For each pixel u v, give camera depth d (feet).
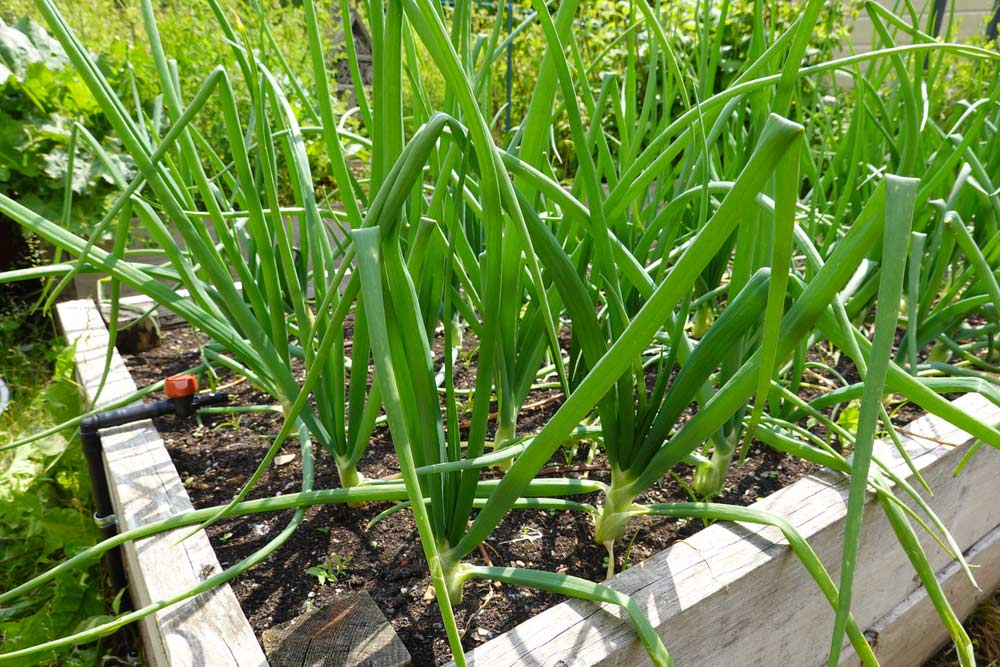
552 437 1.39
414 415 1.58
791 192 0.94
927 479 2.32
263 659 1.49
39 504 2.88
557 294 2.04
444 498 1.68
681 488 2.35
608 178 2.15
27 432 3.65
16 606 2.66
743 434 2.59
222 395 2.64
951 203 2.52
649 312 1.18
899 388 1.36
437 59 1.19
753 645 1.94
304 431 2.39
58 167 4.75
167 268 2.86
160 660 1.80
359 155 3.88
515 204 1.30
